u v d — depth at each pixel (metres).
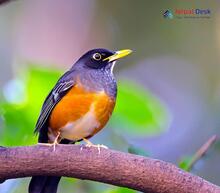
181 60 17.48
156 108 11.10
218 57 17.41
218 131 14.71
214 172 13.62
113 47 17.39
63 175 7.44
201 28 17.36
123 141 10.83
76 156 7.32
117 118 10.95
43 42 17.38
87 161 7.31
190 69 17.48
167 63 17.44
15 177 7.40
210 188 7.14
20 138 10.52
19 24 17.38
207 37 17.36
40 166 7.31
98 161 7.30
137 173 7.23
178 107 17.12
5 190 10.50
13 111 10.55
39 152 7.30
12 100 10.88
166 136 15.16
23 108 10.68
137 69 17.33
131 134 11.01
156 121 11.08
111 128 10.87
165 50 17.47
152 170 7.21
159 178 7.20
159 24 17.38
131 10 17.50
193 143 15.19
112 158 7.30
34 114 10.74
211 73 17.45
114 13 17.59
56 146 7.38
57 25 17.58
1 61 16.48
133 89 11.17
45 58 17.25
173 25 17.38
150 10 17.39
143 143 14.62
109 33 17.52
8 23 17.30
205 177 13.61
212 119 15.02
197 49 17.45
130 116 11.03
